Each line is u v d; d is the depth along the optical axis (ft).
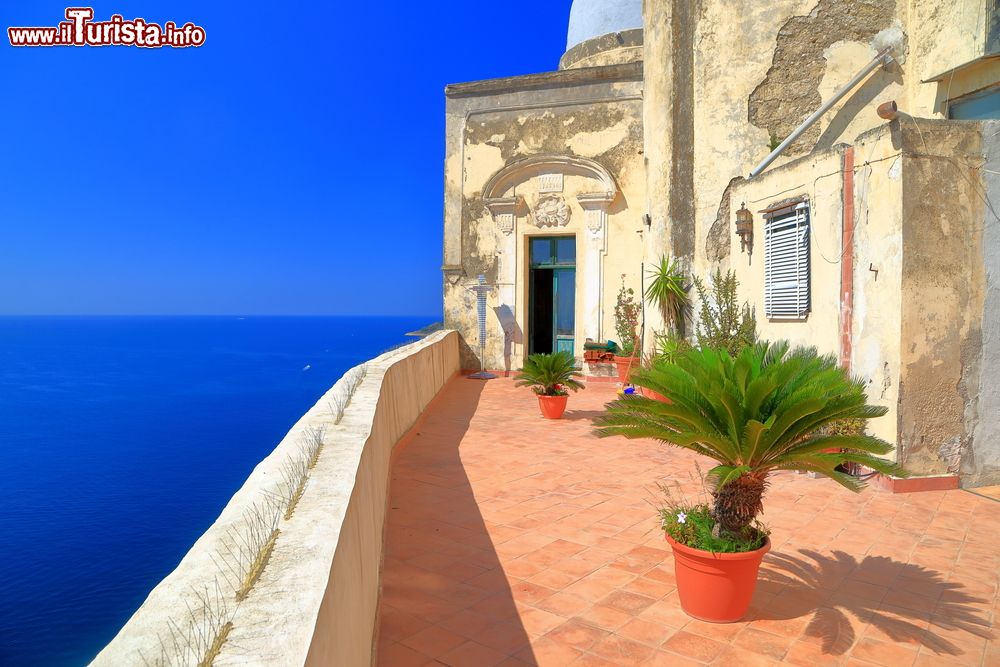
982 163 20.01
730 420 11.38
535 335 51.60
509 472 22.03
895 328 19.83
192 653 3.84
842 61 31.94
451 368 46.11
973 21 26.32
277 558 5.56
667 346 33.78
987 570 14.11
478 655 10.53
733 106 33.71
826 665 10.38
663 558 14.65
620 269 47.16
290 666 3.74
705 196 34.63
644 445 26.21
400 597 12.59
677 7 36.22
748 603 11.77
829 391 11.64
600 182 47.67
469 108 49.96
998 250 20.22
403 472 21.88
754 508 11.77
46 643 39.29
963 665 10.41
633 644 10.96
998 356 20.31
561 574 13.75
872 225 20.74
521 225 49.29
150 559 55.98
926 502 18.86
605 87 47.16
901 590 13.12
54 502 77.15
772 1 32.81
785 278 25.68
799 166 24.67
